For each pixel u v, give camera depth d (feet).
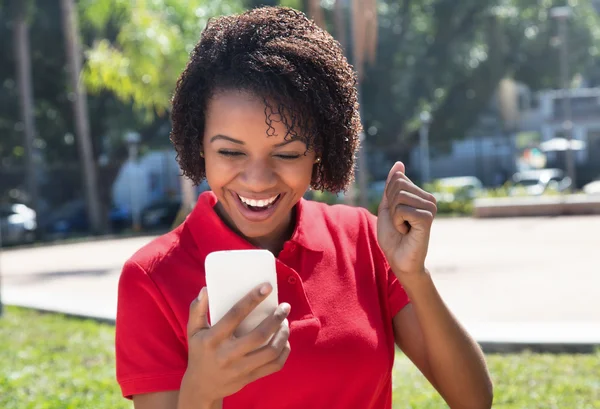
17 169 106.22
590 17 112.37
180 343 5.35
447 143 121.39
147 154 116.78
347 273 5.86
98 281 42.42
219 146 5.19
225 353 4.20
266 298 4.39
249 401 5.34
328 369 5.47
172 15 39.75
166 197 106.52
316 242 5.83
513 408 15.14
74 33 80.07
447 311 5.74
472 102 110.83
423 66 104.99
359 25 44.01
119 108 91.50
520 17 109.40
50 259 59.41
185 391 4.38
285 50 5.23
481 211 79.00
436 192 93.86
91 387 17.56
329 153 5.57
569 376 17.60
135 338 5.32
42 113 96.73
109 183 101.71
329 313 5.64
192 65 5.40
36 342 24.22
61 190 105.60
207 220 5.64
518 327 22.08
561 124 139.64
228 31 5.32
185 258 5.54
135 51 36.60
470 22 105.91
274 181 5.20
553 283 33.24
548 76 112.88
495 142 139.74
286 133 5.16
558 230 60.90
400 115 108.27
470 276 36.78
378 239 5.69
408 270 5.55
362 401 5.64
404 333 6.20
